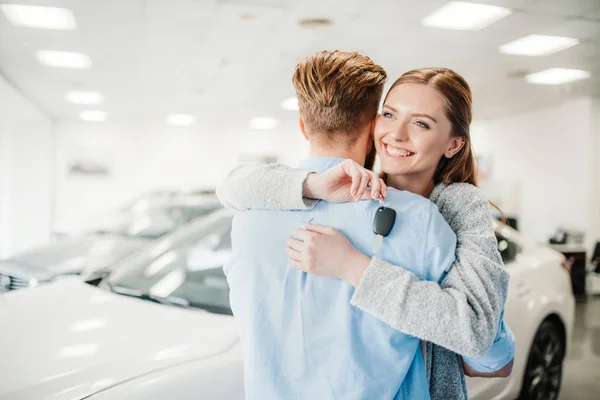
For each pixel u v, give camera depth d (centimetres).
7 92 759
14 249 1013
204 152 1200
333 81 87
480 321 72
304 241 81
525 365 247
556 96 802
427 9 438
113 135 1153
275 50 570
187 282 194
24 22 475
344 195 82
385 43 538
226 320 156
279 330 84
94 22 475
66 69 667
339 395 78
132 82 747
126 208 489
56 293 187
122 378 120
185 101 904
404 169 92
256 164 94
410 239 79
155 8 438
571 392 331
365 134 93
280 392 82
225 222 243
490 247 82
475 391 210
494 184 955
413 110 89
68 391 116
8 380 120
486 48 554
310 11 444
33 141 1053
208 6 432
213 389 124
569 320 283
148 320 156
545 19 460
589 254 791
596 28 483
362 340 79
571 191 829
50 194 1093
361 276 77
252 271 87
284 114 1051
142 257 225
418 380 82
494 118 1020
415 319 72
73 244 361
